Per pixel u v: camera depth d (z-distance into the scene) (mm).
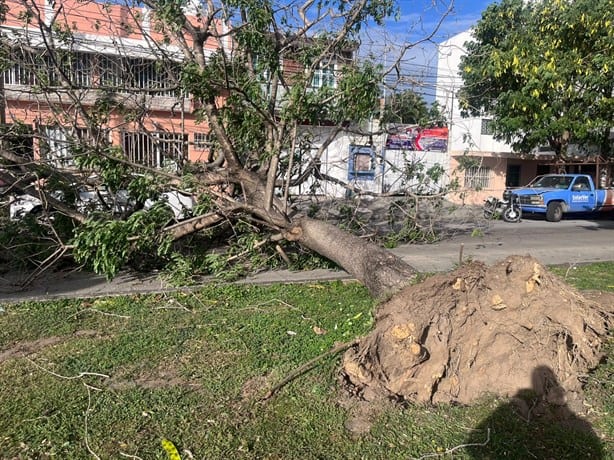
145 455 3102
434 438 3338
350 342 4336
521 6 18500
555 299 4059
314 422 3492
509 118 19125
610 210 19609
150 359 4469
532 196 18484
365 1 7301
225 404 3717
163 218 6844
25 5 7301
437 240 10883
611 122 17422
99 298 6184
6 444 3172
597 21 14422
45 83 7477
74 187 7699
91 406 3646
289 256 7918
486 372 3955
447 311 3996
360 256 5492
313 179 10320
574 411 3697
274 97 7453
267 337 4969
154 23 7934
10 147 7816
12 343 4816
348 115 7152
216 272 7270
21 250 7246
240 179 7855
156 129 10094
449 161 23219
